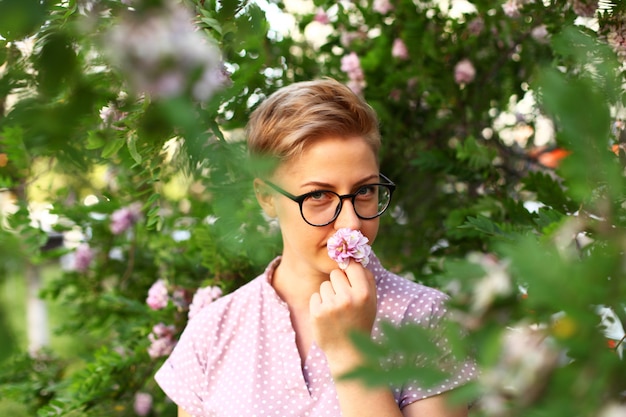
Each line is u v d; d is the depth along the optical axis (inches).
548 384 18.6
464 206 77.9
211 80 17.4
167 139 22.3
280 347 46.4
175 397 49.3
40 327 132.6
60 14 20.0
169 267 78.0
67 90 18.8
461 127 81.2
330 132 42.2
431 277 66.0
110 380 73.1
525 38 73.9
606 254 18.6
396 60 80.3
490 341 18.7
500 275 22.1
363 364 16.8
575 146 18.4
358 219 42.7
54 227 79.0
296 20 82.7
